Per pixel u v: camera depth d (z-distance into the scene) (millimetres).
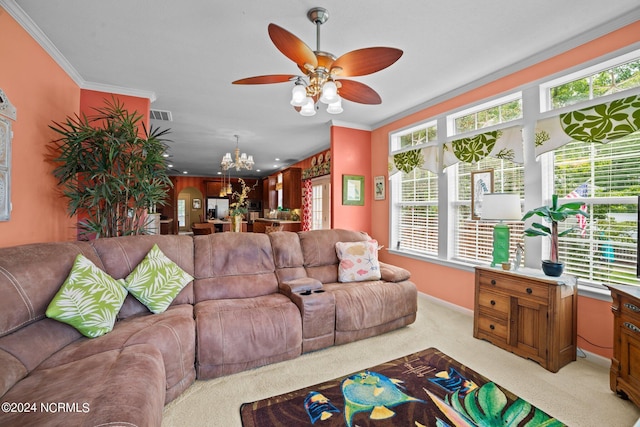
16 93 2072
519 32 2264
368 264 3105
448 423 1610
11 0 1895
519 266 2596
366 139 4812
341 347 2500
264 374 2078
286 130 5078
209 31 2246
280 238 3043
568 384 1967
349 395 1850
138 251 2301
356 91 2199
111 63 2736
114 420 990
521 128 2750
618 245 2223
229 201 12055
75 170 2578
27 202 2221
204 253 2623
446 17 2082
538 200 2633
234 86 3244
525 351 2287
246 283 2637
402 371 2125
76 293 1680
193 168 10031
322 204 6309
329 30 2232
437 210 3758
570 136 2391
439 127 3613
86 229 2713
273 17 2078
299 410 1715
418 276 3969
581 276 2426
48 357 1444
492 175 3080
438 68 2846
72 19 2094
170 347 1743
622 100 2121
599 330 2254
